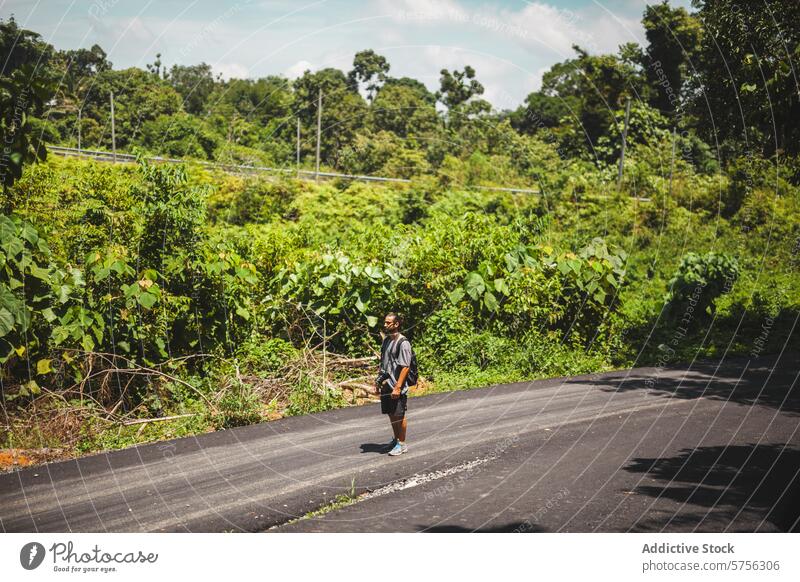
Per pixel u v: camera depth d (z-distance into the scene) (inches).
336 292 518.3
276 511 250.1
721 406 399.5
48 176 522.9
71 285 403.5
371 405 421.7
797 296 762.2
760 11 599.2
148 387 400.8
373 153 1411.2
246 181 1042.7
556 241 849.5
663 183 1224.8
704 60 690.2
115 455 321.4
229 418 378.3
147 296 414.9
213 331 462.3
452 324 519.8
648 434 343.0
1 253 363.3
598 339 585.0
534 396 435.8
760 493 259.0
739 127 706.8
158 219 466.3
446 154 1430.9
